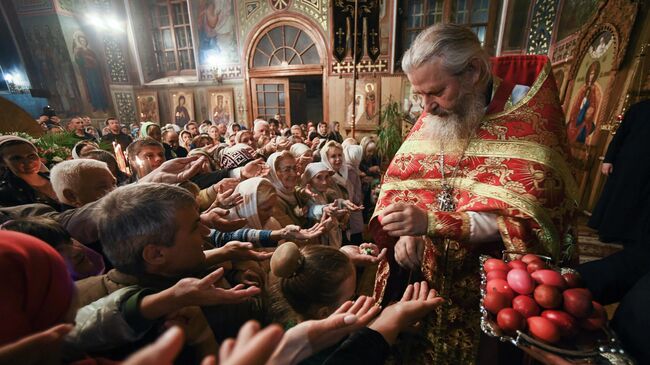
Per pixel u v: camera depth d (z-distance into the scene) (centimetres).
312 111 1352
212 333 68
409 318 68
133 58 953
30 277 38
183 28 940
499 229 89
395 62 765
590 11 439
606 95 346
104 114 935
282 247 69
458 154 103
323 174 208
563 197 92
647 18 301
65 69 862
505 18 664
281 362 47
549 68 100
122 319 52
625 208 239
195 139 378
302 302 69
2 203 162
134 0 911
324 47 801
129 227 61
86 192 114
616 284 73
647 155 227
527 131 95
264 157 302
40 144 256
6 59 862
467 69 90
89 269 79
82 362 50
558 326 56
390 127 657
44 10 798
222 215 114
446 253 105
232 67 891
